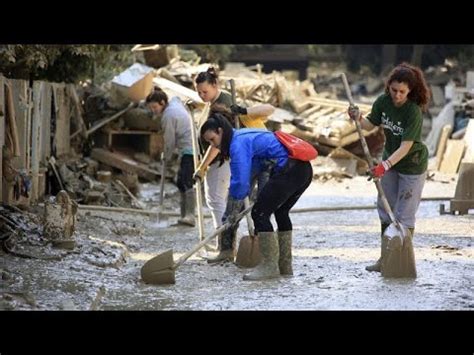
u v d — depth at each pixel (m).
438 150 51.50
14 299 17.98
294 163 20.75
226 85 49.72
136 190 37.72
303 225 31.42
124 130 43.53
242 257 22.81
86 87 44.97
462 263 23.67
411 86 21.25
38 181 30.44
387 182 22.38
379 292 19.91
